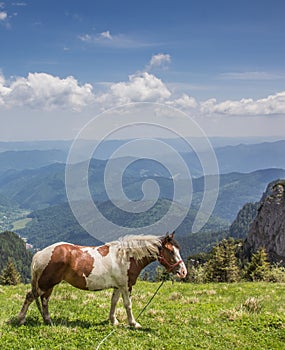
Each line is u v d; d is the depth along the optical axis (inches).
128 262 232.8
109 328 229.1
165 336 223.1
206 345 213.3
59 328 220.8
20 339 207.3
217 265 1179.3
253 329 238.4
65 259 225.9
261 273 1119.0
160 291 418.0
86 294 340.8
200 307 301.7
